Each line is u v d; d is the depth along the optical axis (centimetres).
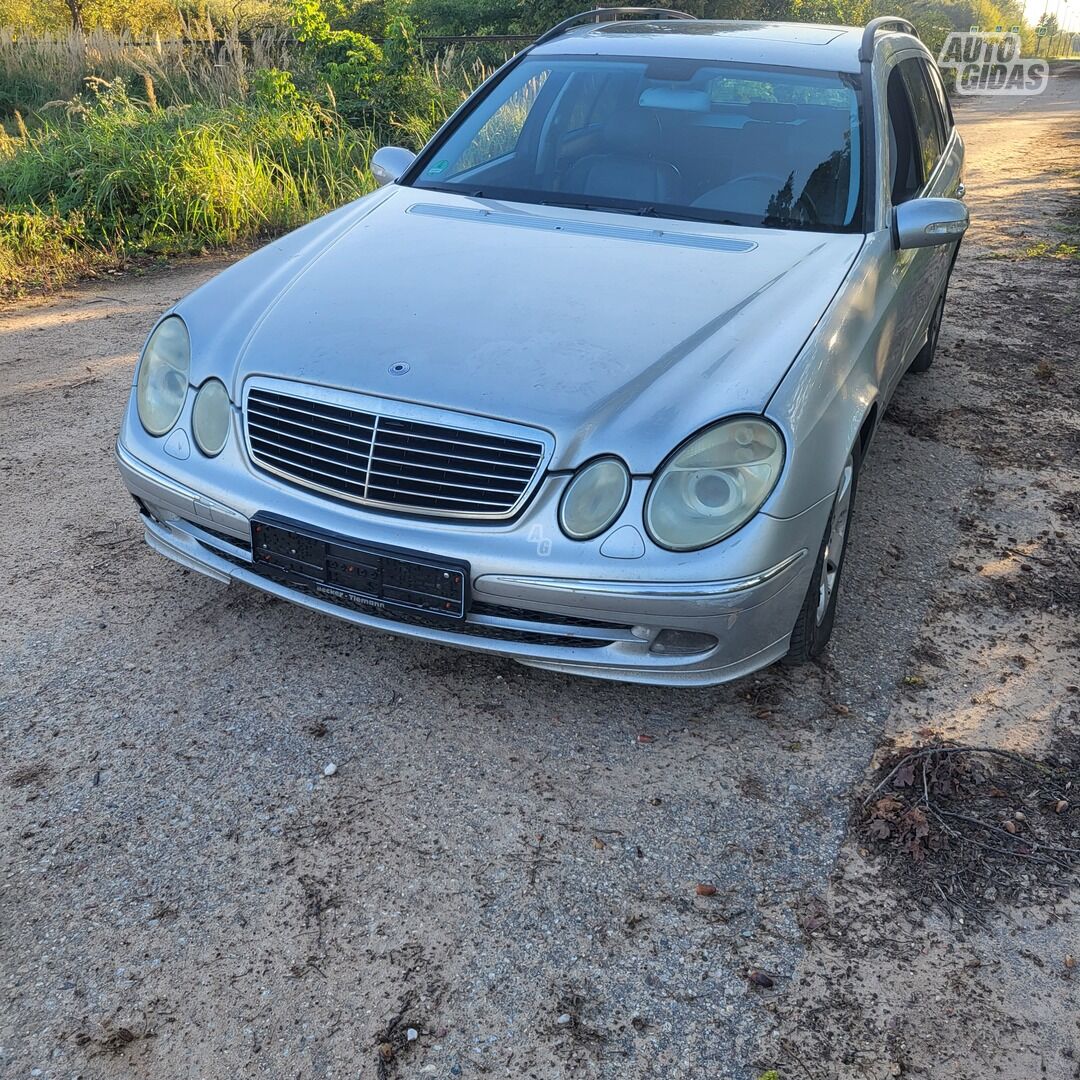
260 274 317
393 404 256
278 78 1030
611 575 243
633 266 306
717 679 266
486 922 225
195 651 310
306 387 266
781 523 250
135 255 784
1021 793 268
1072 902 236
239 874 235
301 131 958
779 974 216
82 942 216
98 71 1473
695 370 260
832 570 304
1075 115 1997
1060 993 215
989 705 302
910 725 292
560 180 368
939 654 325
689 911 230
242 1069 192
